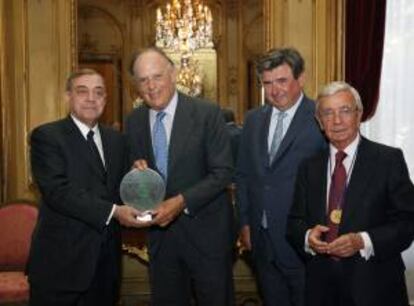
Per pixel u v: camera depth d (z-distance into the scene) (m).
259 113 2.67
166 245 2.45
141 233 3.73
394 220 2.08
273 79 2.45
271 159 2.55
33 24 4.28
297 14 4.32
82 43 4.43
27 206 3.70
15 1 4.23
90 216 2.28
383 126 4.17
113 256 2.47
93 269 2.33
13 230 3.66
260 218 2.57
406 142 4.14
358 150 2.17
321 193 2.20
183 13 4.59
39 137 2.38
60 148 2.35
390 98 4.15
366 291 2.06
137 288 3.85
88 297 2.40
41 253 2.37
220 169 2.38
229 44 4.57
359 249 2.04
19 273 3.58
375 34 4.06
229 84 4.55
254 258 2.65
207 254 2.41
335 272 2.14
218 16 4.59
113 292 2.50
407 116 4.14
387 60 4.15
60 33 4.30
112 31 4.48
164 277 2.47
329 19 4.27
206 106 2.47
